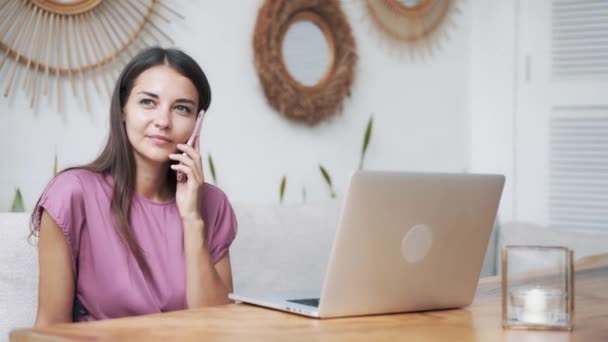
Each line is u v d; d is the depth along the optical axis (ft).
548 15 12.46
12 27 7.39
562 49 12.39
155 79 5.73
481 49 12.88
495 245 11.15
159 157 5.77
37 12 7.58
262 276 8.16
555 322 4.03
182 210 5.86
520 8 12.63
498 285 5.90
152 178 5.97
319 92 10.30
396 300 4.52
